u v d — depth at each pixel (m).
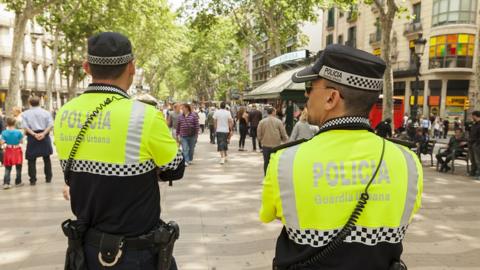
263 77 65.56
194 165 10.52
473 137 9.39
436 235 4.90
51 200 6.39
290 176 1.23
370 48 33.00
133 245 1.73
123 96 1.84
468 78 27.56
